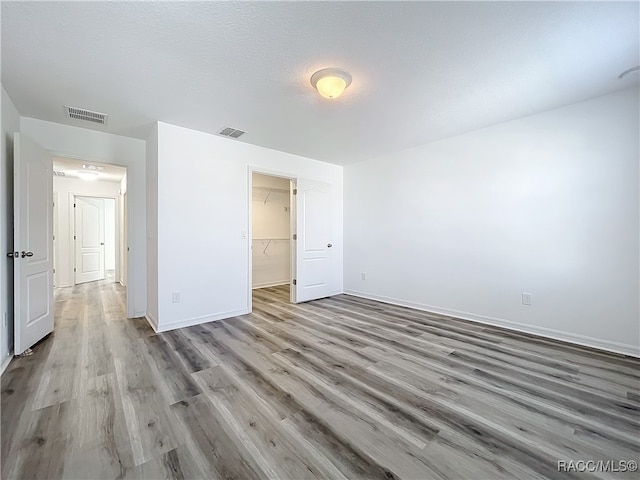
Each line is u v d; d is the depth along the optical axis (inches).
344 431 60.4
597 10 61.8
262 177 236.1
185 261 129.8
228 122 122.6
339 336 117.6
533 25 66.3
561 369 88.2
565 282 111.4
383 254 178.9
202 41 71.4
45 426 60.9
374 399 72.2
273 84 91.9
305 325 132.2
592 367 89.4
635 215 97.3
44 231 113.0
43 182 112.5
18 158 96.0
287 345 107.8
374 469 50.8
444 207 148.0
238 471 50.1
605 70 85.4
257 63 80.7
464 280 141.3
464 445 56.4
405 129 132.3
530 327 120.4
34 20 63.3
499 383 80.0
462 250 141.5
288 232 257.4
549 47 74.2
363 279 191.6
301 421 63.5
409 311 156.6
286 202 255.6
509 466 51.3
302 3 59.7
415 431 60.5
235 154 146.9
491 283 131.7
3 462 51.1
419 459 53.0
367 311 156.9
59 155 122.3
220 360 94.3
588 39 71.1
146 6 60.0
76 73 84.9
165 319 123.6
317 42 72.2
